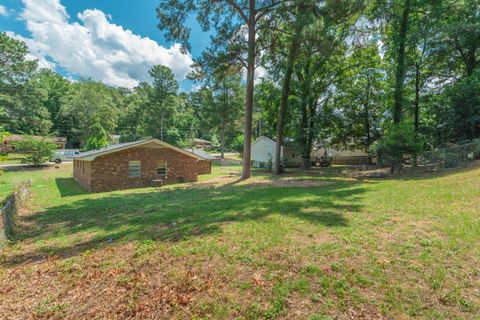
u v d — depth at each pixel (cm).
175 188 1373
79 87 4656
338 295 281
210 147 6128
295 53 1517
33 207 922
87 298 313
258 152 3031
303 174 1842
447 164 1289
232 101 3738
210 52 1405
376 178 1351
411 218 527
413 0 1570
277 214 635
